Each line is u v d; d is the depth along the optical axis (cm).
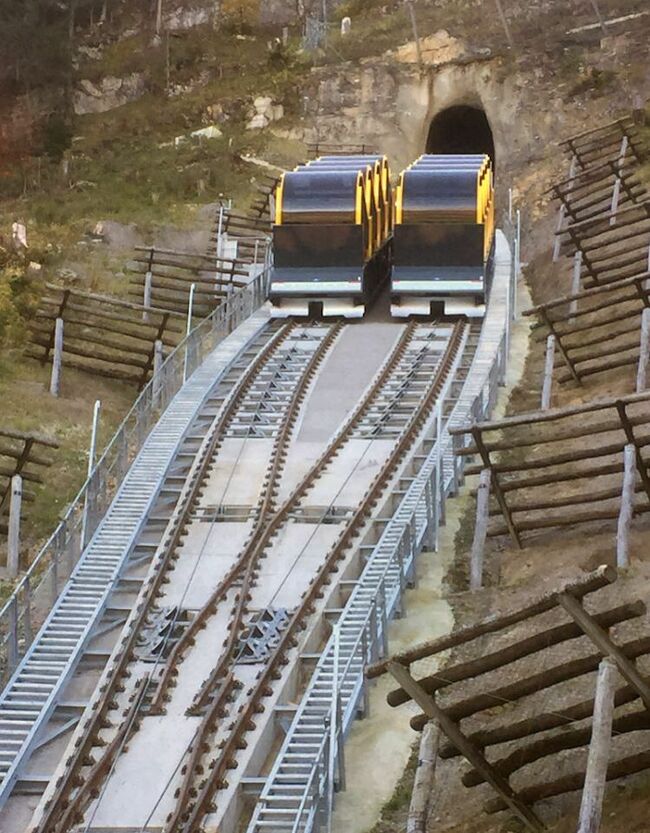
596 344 6556
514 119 12444
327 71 13338
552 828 3031
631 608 2778
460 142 14188
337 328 7338
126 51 14325
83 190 11331
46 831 3186
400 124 13062
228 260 8094
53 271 8244
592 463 5197
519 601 4253
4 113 13162
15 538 4856
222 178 11494
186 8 14838
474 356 6669
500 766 3067
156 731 3609
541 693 3647
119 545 4675
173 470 5331
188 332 6494
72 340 7162
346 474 5262
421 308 7450
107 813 3288
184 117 13162
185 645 4009
